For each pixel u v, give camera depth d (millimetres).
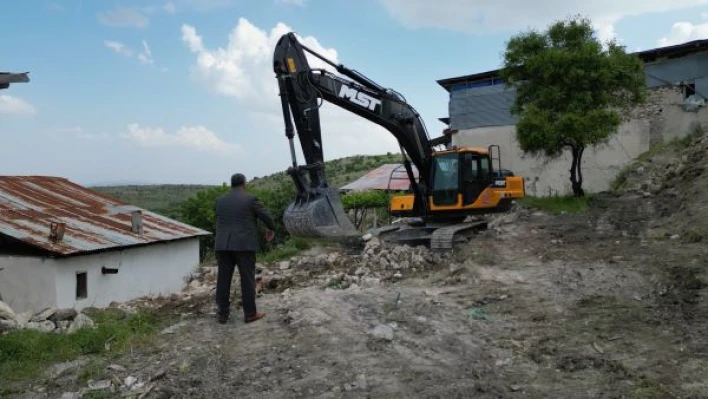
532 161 25531
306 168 10695
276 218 26938
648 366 5633
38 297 12883
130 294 15078
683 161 18562
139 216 16141
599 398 4941
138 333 7355
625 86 17969
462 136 27469
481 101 26969
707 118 21828
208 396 5250
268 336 6777
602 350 6117
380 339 6457
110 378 5738
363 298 8188
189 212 29062
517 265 10625
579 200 17562
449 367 5758
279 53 10766
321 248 15227
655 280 8641
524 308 7844
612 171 23672
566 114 17391
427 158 14148
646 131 23000
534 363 5855
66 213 16609
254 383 5488
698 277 8523
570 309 7691
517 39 18906
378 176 31328
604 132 17094
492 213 14172
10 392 5586
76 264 13344
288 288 10688
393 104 13000
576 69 17484
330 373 5633
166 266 16594
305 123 10891
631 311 7367
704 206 12969
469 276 10031
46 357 6535
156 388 5414
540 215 16172
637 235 12586
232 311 7961
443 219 14625
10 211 15688
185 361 6074
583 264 10164
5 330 7707
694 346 6039
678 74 22609
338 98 11844
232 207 7180
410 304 7852
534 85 18828
